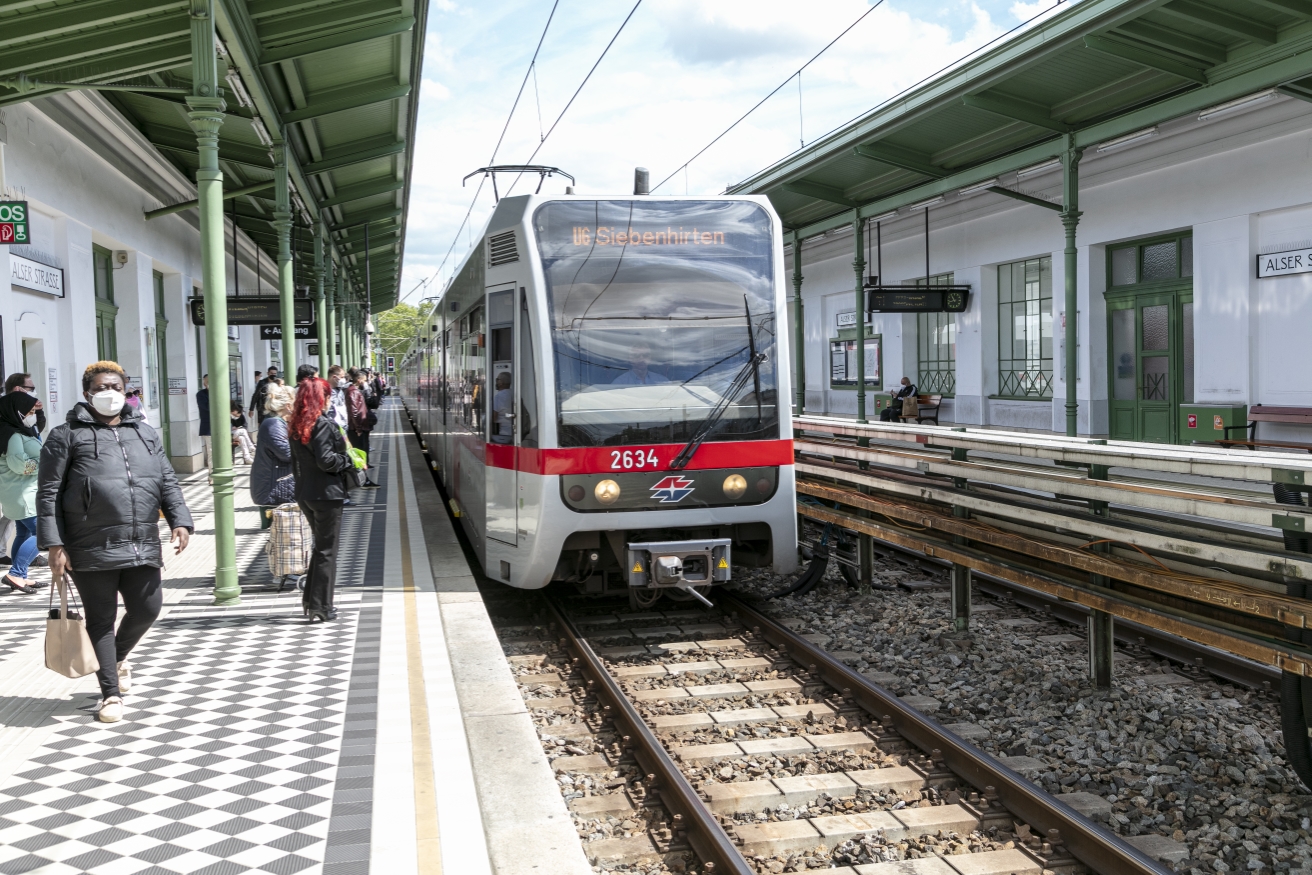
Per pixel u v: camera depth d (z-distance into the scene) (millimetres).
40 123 11445
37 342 11906
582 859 3980
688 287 8117
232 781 4625
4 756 4953
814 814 4879
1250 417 15703
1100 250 19047
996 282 22562
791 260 32750
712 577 8062
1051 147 15000
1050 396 20984
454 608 8094
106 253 15328
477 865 3814
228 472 8312
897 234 25891
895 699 6039
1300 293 15109
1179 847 4422
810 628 8328
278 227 12953
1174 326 17578
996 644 7668
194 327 19719
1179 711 6117
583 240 7980
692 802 4660
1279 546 5121
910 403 24078
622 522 7922
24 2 7848
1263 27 11258
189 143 15703
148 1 8180
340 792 4500
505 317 8297
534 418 7867
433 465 19172
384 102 14297
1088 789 5125
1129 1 10984
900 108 14930
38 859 3869
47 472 5301
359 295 42250
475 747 5141
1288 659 4727
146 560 5484
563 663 7484
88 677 6340
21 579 8836
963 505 7672
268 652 6859
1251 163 15547
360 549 10914
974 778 5129
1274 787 5062
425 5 10898
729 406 8141
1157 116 13133
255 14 9836
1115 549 6375
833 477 10016
